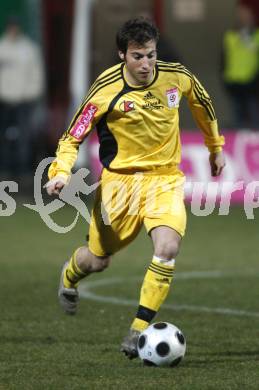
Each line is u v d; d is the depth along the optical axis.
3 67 49.47
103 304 25.34
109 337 21.17
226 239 37.38
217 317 23.52
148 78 19.17
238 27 50.56
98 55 54.62
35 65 49.94
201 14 58.28
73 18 52.56
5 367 18.36
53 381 17.25
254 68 49.91
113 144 19.83
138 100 19.34
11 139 50.09
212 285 28.19
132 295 26.70
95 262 20.52
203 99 20.28
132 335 18.47
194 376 17.56
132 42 18.69
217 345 20.33
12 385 17.00
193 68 58.47
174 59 45.41
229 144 44.72
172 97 19.53
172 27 58.09
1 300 25.61
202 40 58.62
